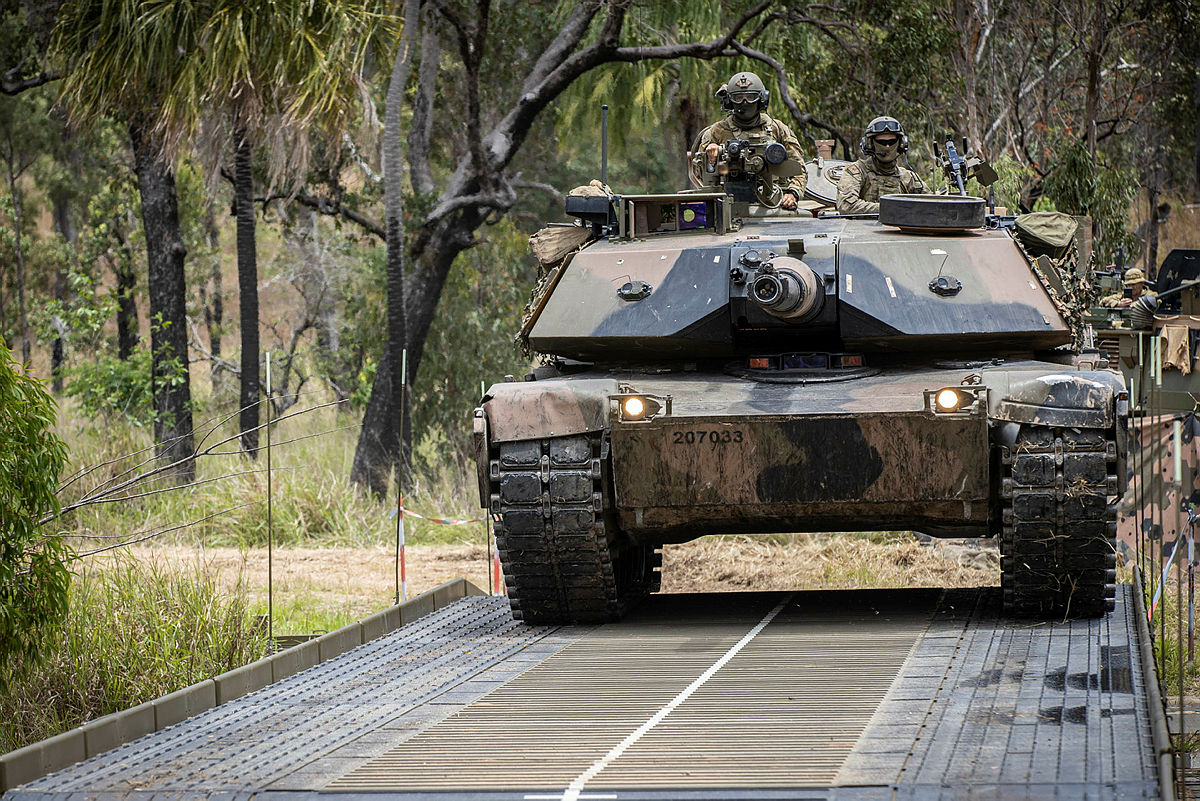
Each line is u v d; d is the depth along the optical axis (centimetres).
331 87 6912
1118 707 2461
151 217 8181
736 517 3578
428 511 7469
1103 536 3381
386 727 2552
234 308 14588
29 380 3222
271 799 2089
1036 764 2111
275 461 7800
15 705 3344
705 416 3409
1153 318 6397
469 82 7894
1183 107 11500
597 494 3516
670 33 9200
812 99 8519
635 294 3831
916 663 2936
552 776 2159
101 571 4094
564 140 9881
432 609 4228
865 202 4506
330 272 11212
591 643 3416
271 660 3144
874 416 3359
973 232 3978
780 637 3366
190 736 2559
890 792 1995
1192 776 2441
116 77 7175
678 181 11881
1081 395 3341
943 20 8425
